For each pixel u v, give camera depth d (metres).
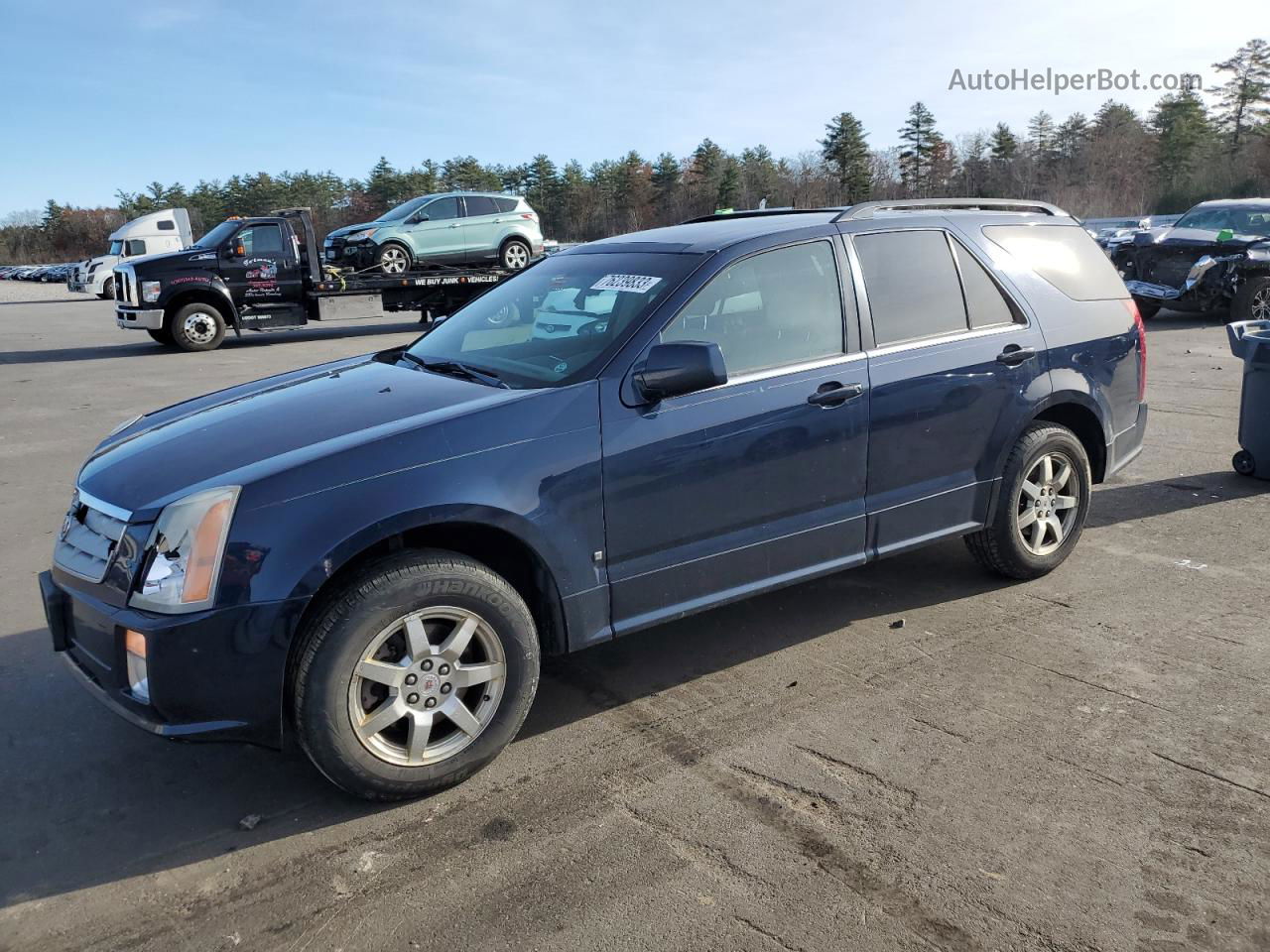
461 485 3.04
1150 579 4.78
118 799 3.15
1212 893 2.53
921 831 2.83
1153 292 14.22
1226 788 3.00
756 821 2.90
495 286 4.68
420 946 2.43
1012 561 4.63
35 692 3.92
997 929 2.42
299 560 2.81
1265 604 4.43
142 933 2.52
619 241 4.38
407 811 3.04
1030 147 73.44
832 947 2.38
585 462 3.27
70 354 16.28
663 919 2.49
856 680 3.81
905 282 4.20
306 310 17.23
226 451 3.12
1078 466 4.72
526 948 2.41
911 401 4.06
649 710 3.63
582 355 3.51
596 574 3.36
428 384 3.63
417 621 2.96
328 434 3.15
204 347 16.02
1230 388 9.62
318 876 2.73
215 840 2.92
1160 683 3.70
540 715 3.62
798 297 3.87
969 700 3.62
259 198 102.81
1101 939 2.38
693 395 3.51
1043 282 4.68
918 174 74.00
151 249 33.66
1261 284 13.57
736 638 4.25
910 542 4.21
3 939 2.51
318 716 2.85
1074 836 2.78
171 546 2.79
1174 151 66.56
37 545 5.80
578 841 2.84
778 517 3.78
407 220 18.84
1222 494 6.16
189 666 2.74
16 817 3.06
